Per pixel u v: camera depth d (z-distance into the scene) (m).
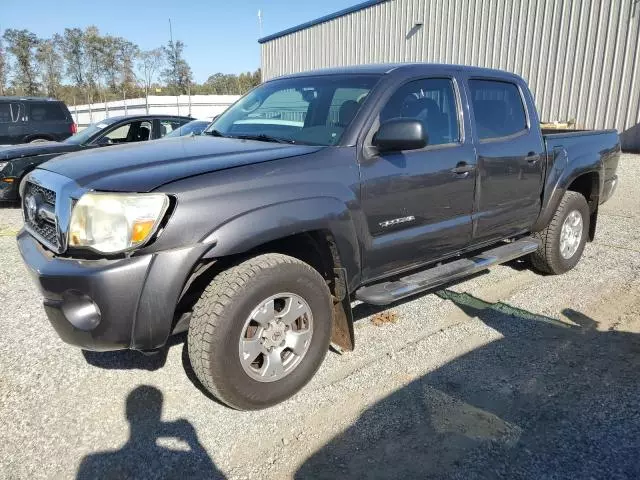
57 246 2.74
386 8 19.05
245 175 2.80
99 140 8.98
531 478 2.43
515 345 3.72
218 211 2.64
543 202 4.71
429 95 3.78
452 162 3.74
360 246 3.26
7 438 2.69
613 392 3.12
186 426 2.81
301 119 3.67
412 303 4.48
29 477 2.43
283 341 2.94
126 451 2.61
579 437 2.71
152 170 2.74
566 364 3.45
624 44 13.19
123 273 2.48
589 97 14.05
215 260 2.77
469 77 4.11
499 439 2.70
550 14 14.53
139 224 2.50
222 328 2.66
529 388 3.17
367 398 3.06
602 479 2.42
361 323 4.07
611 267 5.42
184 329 2.92
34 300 4.46
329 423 2.83
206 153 3.07
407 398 3.06
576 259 5.26
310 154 3.09
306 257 3.30
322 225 2.96
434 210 3.67
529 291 4.76
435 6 17.44
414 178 3.48
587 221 5.31
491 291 4.77
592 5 13.65
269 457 2.58
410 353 3.60
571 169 4.87
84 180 2.70
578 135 5.15
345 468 2.50
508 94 4.46
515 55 15.52
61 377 3.25
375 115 3.38
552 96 14.82
